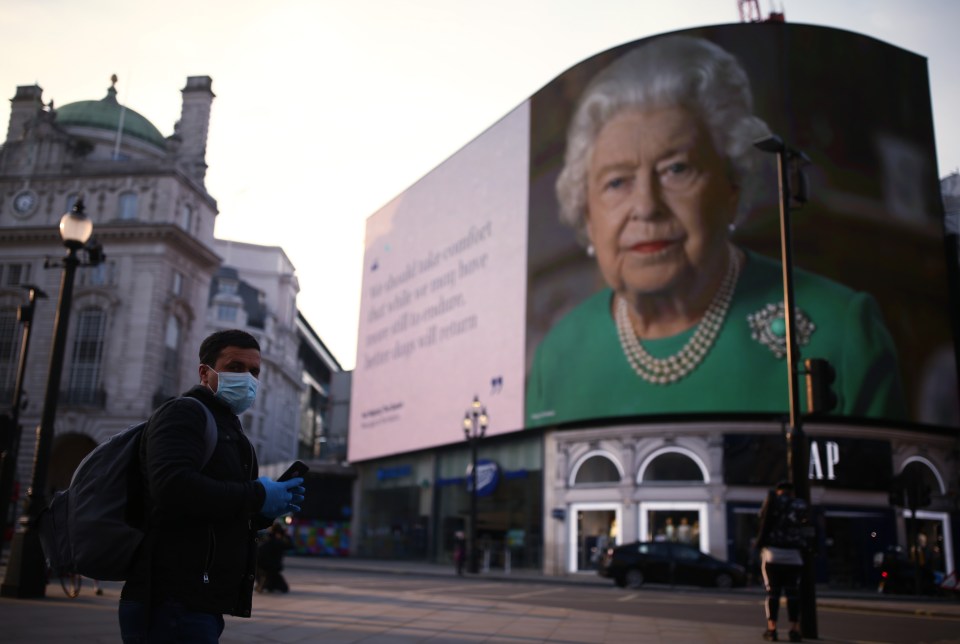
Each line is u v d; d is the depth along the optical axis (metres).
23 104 61.19
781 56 35.50
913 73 37.78
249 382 3.58
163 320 54.72
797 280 33.84
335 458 65.69
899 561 27.55
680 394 34.03
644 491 34.81
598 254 37.28
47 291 54.75
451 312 46.91
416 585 23.03
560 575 36.38
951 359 35.88
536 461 39.62
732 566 27.02
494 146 45.19
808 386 11.43
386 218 56.34
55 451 54.56
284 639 9.34
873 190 35.69
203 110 62.00
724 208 34.66
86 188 56.25
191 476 3.04
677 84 36.19
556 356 38.28
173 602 3.12
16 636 8.25
